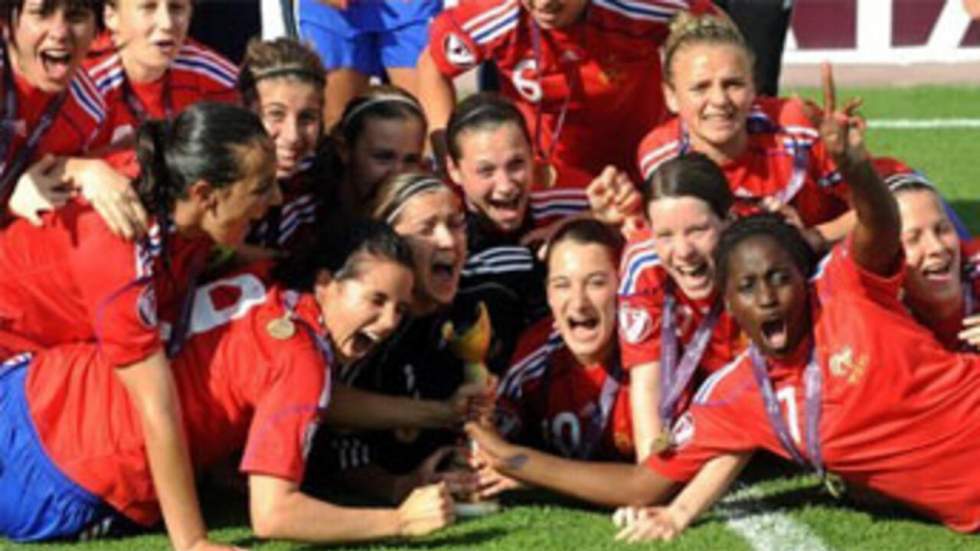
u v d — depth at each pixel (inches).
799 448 326.3
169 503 321.4
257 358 328.5
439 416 354.0
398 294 333.4
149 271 325.4
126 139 391.5
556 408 363.9
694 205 345.4
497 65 429.1
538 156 423.8
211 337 334.0
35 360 340.2
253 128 324.2
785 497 350.6
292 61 382.3
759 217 329.7
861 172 315.0
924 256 358.6
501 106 383.9
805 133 383.9
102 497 331.3
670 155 388.2
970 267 369.4
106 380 333.4
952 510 326.3
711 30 379.6
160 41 388.5
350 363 350.3
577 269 352.2
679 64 380.2
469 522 340.5
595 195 374.9
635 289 353.7
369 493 360.8
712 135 378.6
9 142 360.8
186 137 323.0
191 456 336.2
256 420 325.1
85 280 326.3
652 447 341.1
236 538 335.6
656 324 352.8
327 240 338.3
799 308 321.1
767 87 495.5
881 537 327.6
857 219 320.8
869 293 325.4
